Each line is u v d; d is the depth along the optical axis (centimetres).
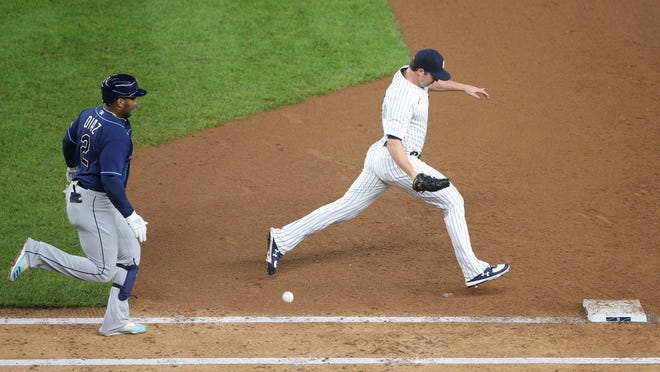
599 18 5219
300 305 2881
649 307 2831
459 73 4681
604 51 4878
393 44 4975
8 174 3766
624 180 3712
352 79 4662
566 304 2866
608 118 4234
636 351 2555
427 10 5331
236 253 3253
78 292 2967
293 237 3009
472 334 2670
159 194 3678
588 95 4456
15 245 3247
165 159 3953
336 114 4350
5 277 3038
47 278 3067
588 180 3725
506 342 2614
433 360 2505
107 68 4653
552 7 5341
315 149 4044
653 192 3612
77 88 4466
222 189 3722
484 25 5169
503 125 4212
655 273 3052
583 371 2436
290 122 4281
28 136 4056
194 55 4819
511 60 4812
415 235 3384
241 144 4088
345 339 2644
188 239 3350
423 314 2812
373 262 3189
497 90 4528
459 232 2866
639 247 3231
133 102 2516
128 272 2661
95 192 2547
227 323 2759
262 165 3916
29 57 4700
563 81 4594
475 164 3881
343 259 3216
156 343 2617
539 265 3125
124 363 2483
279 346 2598
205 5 5281
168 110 4344
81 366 2462
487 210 3512
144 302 2902
